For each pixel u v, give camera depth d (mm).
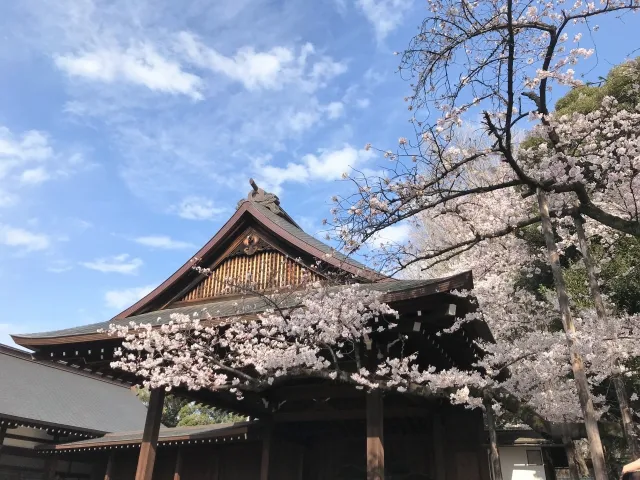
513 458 11258
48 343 9602
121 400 25516
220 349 9203
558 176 6871
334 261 9625
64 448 16781
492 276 11523
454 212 7848
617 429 7656
